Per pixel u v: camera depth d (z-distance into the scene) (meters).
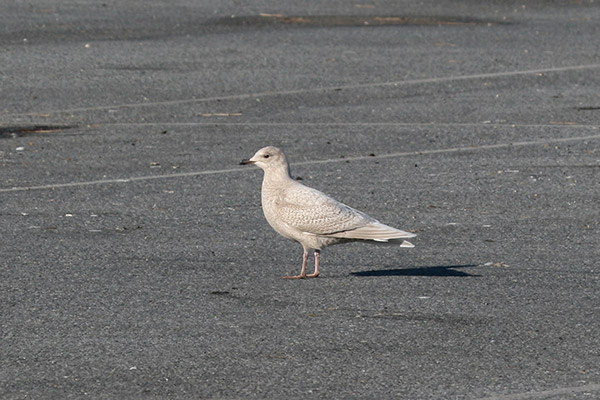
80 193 16.11
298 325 9.88
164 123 21.58
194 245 13.17
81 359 8.95
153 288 11.20
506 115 22.28
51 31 32.03
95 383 8.39
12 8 36.22
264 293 11.02
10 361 8.90
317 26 33.47
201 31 32.41
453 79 25.83
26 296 10.87
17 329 9.77
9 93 24.06
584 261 12.41
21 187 16.47
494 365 8.80
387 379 8.48
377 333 9.63
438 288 11.17
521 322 9.98
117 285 11.30
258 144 19.75
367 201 15.64
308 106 23.11
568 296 10.89
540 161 18.36
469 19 35.03
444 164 18.17
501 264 12.26
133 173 17.50
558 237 13.58
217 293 11.01
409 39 31.27
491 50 29.56
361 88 24.81
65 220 14.45
